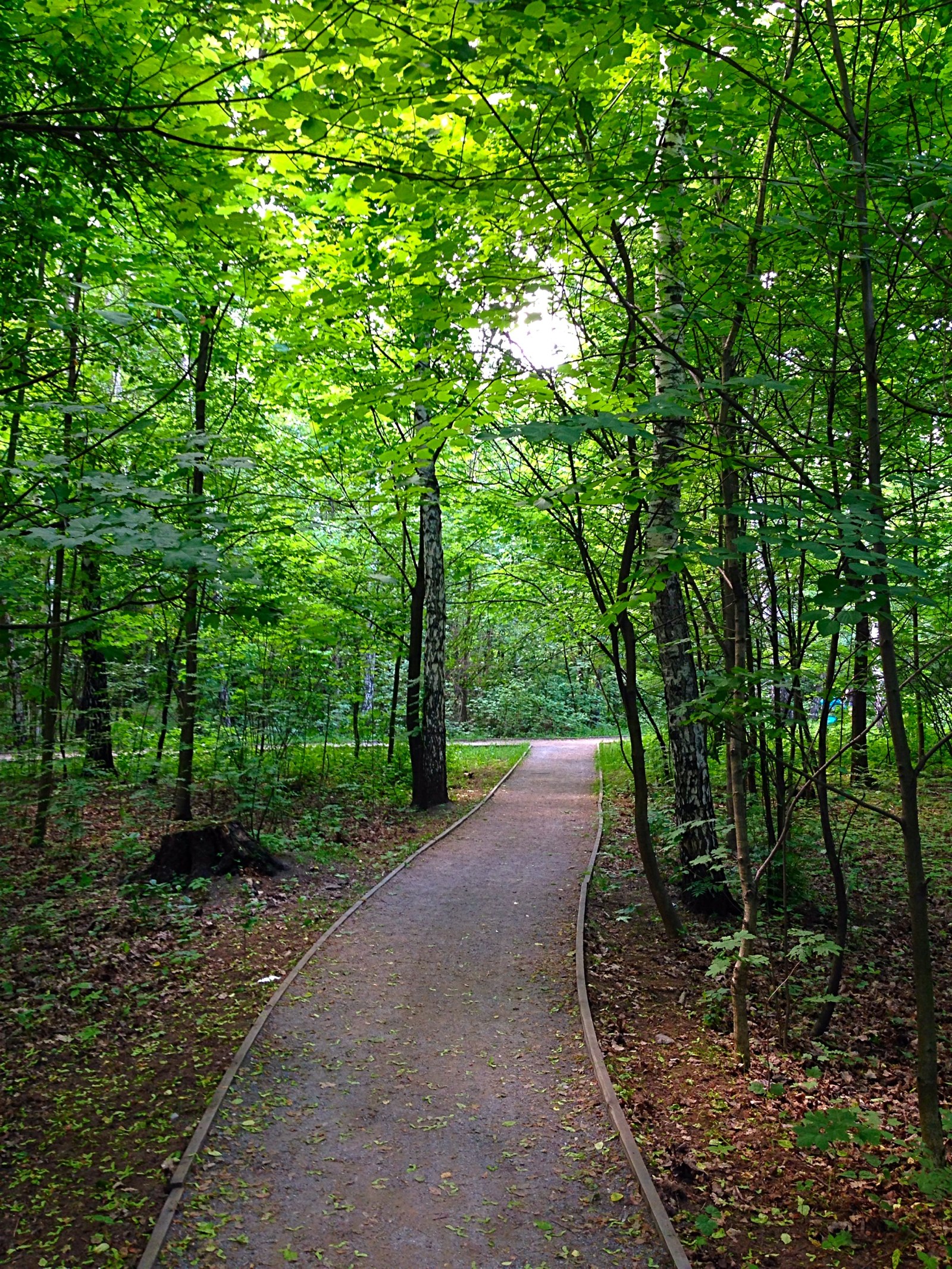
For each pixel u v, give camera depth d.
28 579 5.68
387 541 15.13
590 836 11.84
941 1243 3.54
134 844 9.66
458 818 13.23
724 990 6.24
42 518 4.17
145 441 7.20
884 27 4.73
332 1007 5.89
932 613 7.21
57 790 9.12
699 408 5.56
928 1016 4.00
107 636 9.65
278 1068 4.98
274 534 9.89
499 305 4.63
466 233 4.77
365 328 8.71
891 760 13.90
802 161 5.37
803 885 8.58
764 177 4.29
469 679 33.94
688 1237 3.56
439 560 14.07
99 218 6.17
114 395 8.88
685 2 3.66
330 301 5.52
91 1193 3.75
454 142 4.42
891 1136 4.31
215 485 9.24
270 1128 4.33
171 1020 5.63
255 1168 3.97
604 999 6.23
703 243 4.95
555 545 11.83
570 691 37.16
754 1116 4.63
